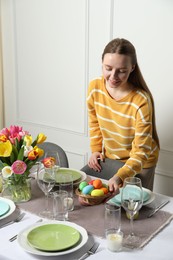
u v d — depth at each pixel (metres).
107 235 1.40
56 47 3.21
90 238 1.46
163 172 2.87
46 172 1.67
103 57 1.95
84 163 3.29
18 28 3.44
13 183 1.73
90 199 1.71
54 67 3.28
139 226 1.54
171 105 2.73
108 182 1.86
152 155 2.23
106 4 2.83
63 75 3.24
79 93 3.17
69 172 2.06
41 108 3.49
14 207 1.66
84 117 3.18
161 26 2.63
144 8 2.67
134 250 1.38
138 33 2.74
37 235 1.44
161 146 2.85
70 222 1.54
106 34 2.89
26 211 1.68
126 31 2.79
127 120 2.08
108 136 2.25
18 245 1.41
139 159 1.95
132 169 1.90
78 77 3.14
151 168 2.25
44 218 1.61
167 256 1.34
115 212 1.46
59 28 3.15
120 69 1.90
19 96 3.63
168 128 2.78
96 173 2.29
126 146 2.20
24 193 1.76
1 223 1.57
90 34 2.97
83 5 2.95
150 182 2.28
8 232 1.50
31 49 3.40
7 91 3.72
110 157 2.32
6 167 1.71
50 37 3.23
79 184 1.92
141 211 1.67
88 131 3.19
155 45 2.69
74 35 3.07
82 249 1.39
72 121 3.29
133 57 1.95
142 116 1.99
